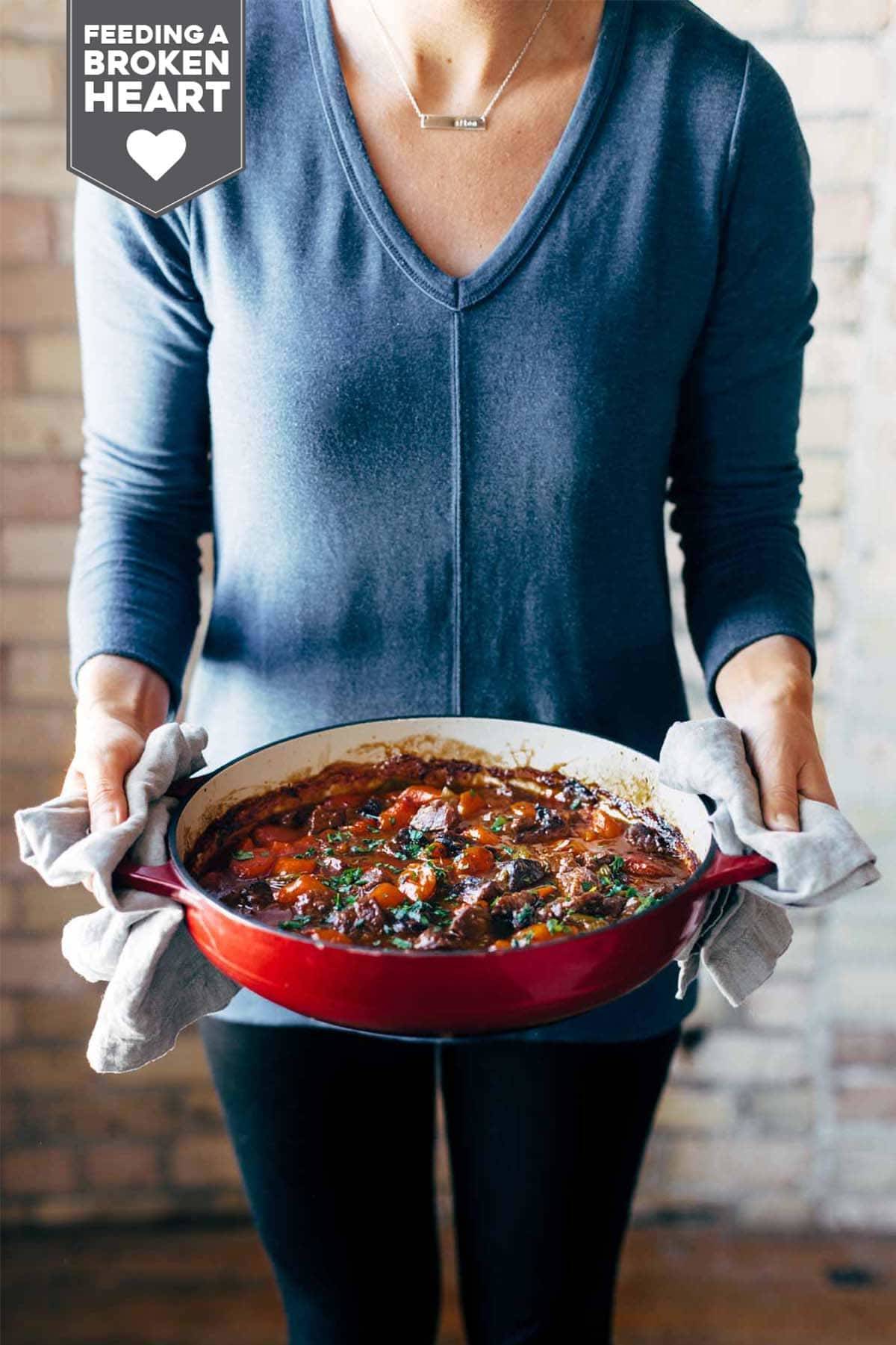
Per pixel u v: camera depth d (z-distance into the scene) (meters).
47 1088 2.15
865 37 1.71
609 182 1.21
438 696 1.31
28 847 1.04
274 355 1.23
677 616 1.94
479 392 1.23
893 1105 2.14
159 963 1.04
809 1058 2.12
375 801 1.20
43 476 1.88
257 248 1.22
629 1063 1.35
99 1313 2.06
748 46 1.25
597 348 1.22
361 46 1.21
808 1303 2.06
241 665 1.33
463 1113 1.38
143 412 1.31
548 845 1.14
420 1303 1.45
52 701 1.98
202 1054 2.13
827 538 1.92
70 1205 2.22
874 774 1.99
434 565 1.27
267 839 1.15
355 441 1.24
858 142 1.75
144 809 1.04
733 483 1.35
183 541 1.36
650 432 1.28
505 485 1.25
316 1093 1.35
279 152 1.21
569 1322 1.41
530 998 0.91
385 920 1.02
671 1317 2.03
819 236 1.79
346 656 1.30
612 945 0.92
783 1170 2.19
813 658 1.28
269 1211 1.41
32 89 1.71
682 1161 2.19
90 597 1.29
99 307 1.29
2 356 1.82
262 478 1.26
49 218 1.77
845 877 0.98
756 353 1.30
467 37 1.19
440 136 1.22
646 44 1.22
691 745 1.09
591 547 1.28
